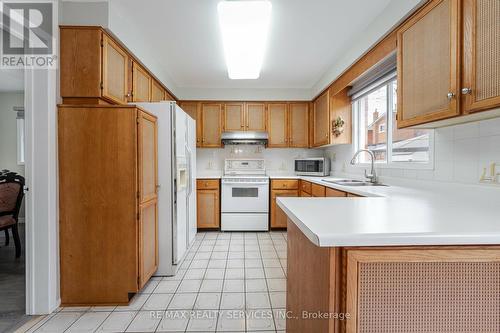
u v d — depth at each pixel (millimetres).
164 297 2082
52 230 1889
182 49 2861
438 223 898
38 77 1845
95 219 1974
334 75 3217
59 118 1944
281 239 3598
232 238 3648
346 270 799
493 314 809
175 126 2484
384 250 796
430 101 1533
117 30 2129
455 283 807
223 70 3490
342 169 3793
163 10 2139
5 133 4469
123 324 1740
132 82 2531
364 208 1179
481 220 940
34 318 1804
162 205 2467
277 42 2688
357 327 796
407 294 802
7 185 2828
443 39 1428
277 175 4434
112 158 1976
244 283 2307
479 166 1597
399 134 2535
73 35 1979
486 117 1445
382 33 2119
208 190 3990
